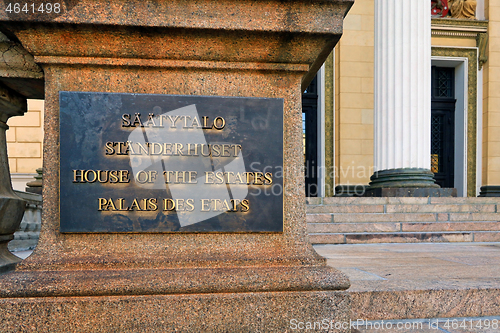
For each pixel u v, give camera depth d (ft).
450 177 48.70
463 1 46.65
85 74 6.96
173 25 6.59
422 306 8.00
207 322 6.32
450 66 49.01
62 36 6.63
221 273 6.59
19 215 8.70
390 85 32.83
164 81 7.12
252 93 7.29
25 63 7.20
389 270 10.85
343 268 11.29
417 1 32.45
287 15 6.85
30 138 39.70
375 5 34.63
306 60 7.22
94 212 6.74
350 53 46.26
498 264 12.24
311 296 6.55
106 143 6.84
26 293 6.12
